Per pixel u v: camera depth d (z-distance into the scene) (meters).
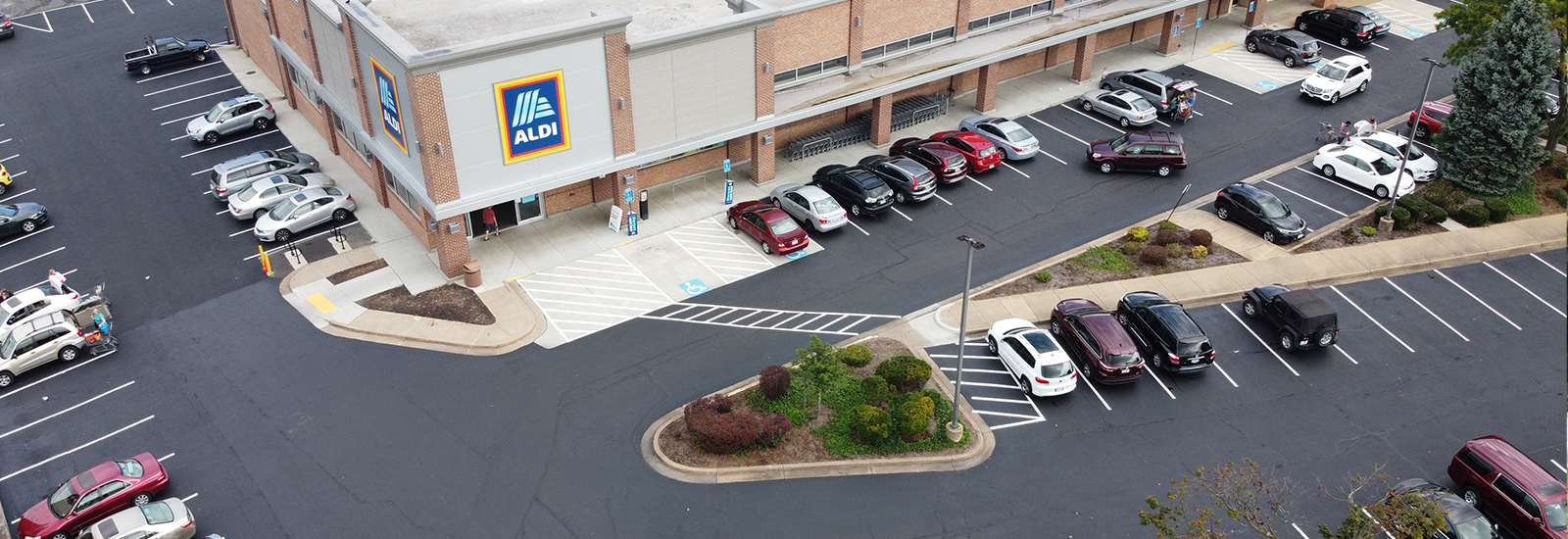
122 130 46.22
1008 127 43.38
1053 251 37.12
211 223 39.22
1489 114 39.34
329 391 30.34
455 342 32.19
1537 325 33.44
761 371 30.20
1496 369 31.44
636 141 36.88
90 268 36.50
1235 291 34.94
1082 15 49.03
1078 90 49.66
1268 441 28.59
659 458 27.78
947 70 43.66
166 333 33.00
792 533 25.59
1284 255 36.97
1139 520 25.98
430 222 35.62
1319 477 27.34
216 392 30.39
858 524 25.86
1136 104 45.59
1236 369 31.44
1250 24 55.81
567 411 29.45
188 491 26.91
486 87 32.34
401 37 31.86
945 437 28.45
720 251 37.16
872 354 31.61
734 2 38.81
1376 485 27.06
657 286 35.09
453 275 35.53
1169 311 31.36
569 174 35.69
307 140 45.66
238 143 45.34
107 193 41.28
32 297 33.59
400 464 27.66
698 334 32.66
